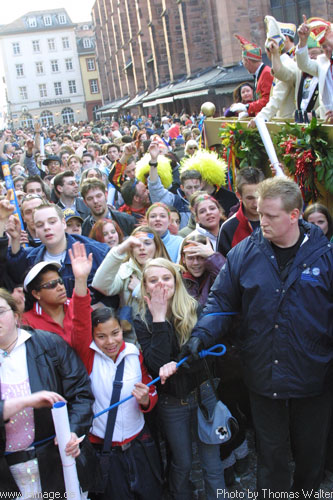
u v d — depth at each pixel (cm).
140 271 419
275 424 318
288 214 290
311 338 297
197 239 410
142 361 360
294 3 2603
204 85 3075
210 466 349
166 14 4056
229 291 321
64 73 9694
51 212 418
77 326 337
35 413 299
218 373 391
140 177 670
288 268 300
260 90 711
